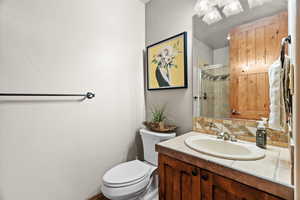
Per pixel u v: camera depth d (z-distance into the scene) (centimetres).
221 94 119
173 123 157
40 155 113
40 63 112
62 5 122
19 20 103
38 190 112
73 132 130
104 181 112
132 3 175
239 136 109
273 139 93
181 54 144
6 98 99
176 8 151
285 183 54
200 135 121
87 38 137
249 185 63
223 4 117
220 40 120
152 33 179
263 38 98
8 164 100
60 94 120
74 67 129
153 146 145
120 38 163
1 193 98
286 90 60
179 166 90
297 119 35
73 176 130
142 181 117
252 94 103
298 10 34
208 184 77
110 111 156
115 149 161
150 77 179
